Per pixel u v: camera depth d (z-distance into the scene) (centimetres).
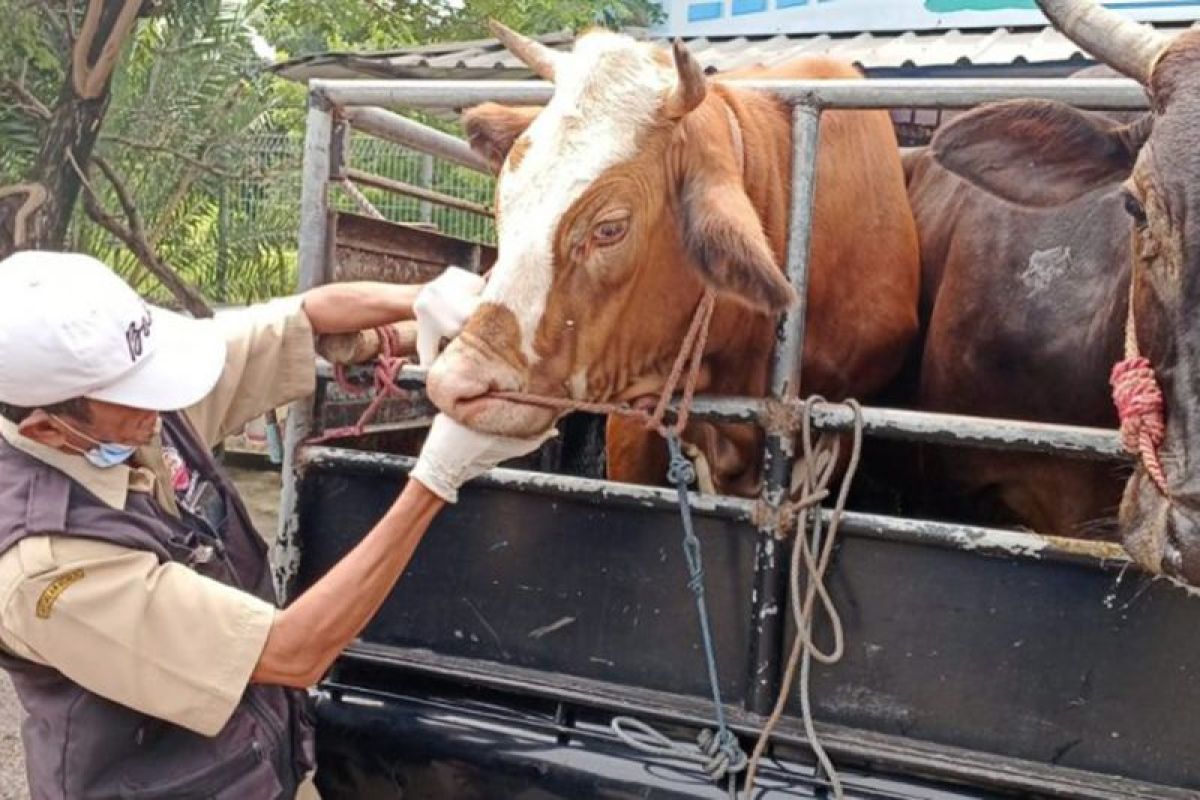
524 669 242
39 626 179
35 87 813
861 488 317
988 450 286
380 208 755
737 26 689
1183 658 198
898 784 212
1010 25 620
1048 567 205
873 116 297
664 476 305
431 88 254
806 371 282
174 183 912
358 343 248
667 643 231
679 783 218
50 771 191
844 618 219
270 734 206
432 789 242
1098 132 275
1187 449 189
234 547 220
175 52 902
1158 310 200
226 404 234
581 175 210
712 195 216
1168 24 551
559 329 214
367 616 194
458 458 201
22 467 188
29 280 183
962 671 212
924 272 313
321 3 995
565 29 960
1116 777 203
